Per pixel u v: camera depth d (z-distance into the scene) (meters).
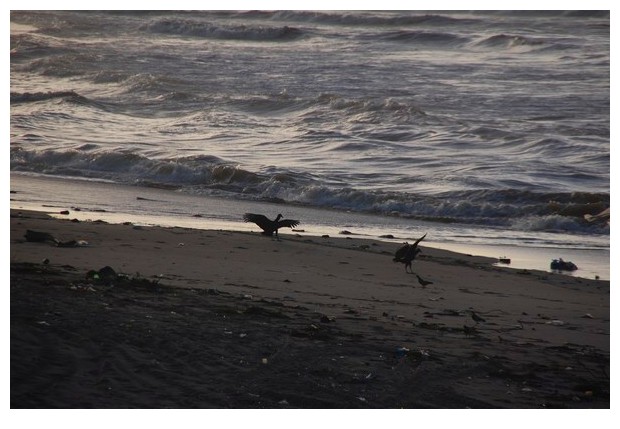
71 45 102.44
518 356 17.11
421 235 38.47
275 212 41.72
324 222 40.09
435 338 17.91
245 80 82.62
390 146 57.38
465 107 71.44
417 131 61.47
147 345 14.35
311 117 66.44
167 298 18.23
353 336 16.97
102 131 60.47
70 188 44.41
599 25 125.75
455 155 55.38
